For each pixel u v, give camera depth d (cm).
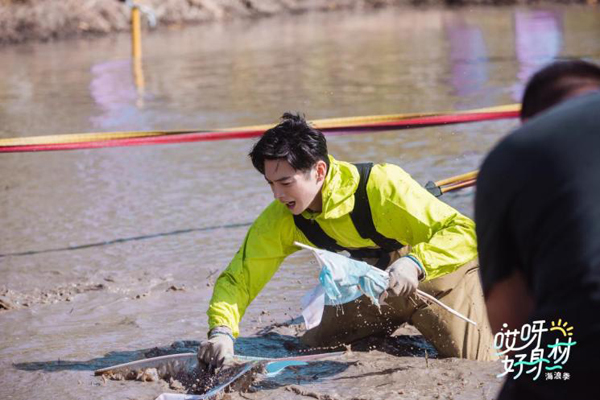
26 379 567
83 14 2778
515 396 296
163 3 3005
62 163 1225
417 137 1245
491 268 294
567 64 316
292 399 516
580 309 271
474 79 1706
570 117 283
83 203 1027
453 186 764
